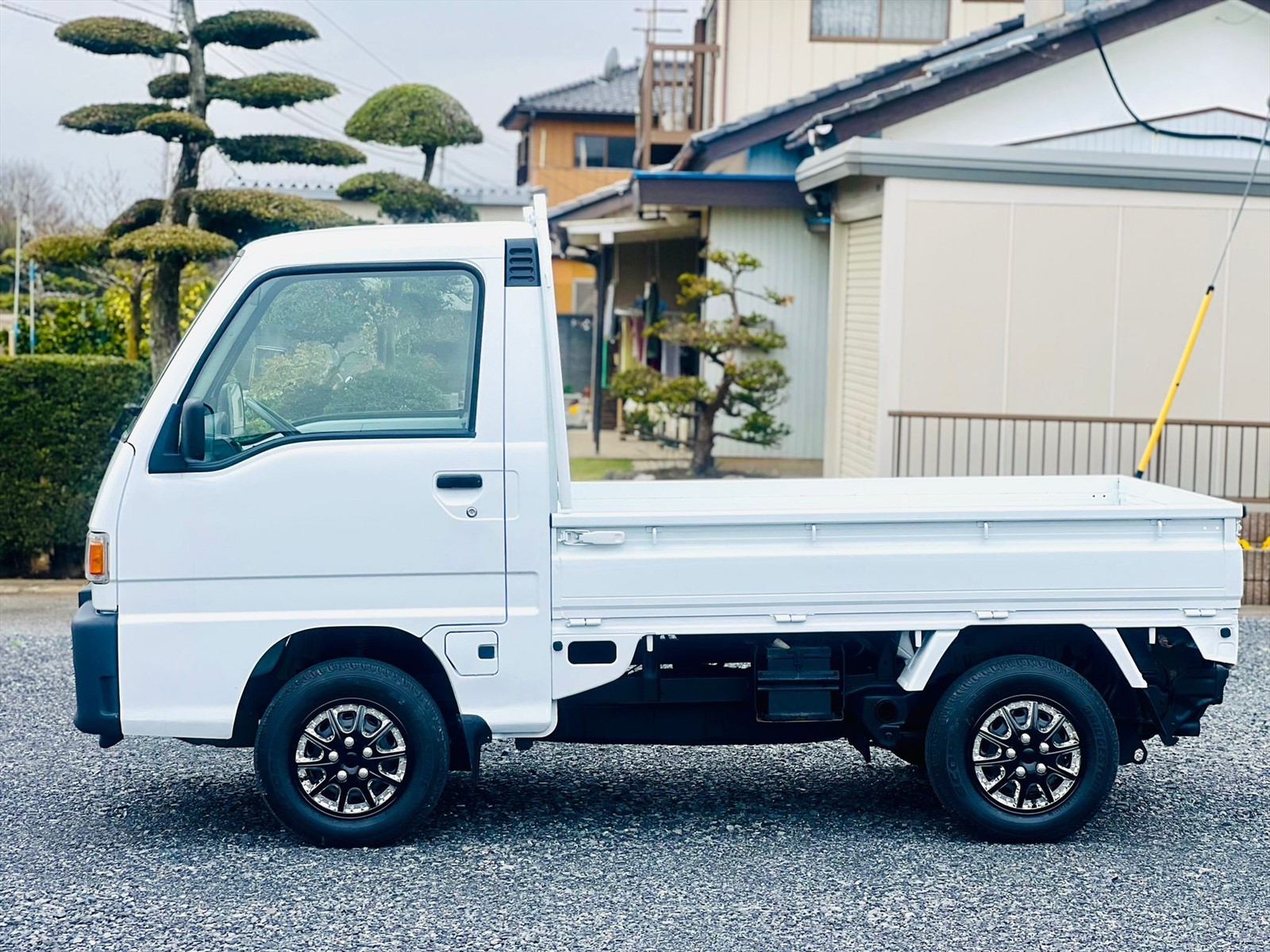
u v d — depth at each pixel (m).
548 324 5.24
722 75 19.19
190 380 5.11
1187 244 11.73
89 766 6.42
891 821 5.66
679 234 18.11
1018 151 11.52
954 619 5.21
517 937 4.45
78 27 13.04
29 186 29.50
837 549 5.16
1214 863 5.16
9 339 17.17
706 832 5.51
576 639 5.15
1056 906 4.73
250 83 13.54
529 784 6.17
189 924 4.55
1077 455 11.84
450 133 15.85
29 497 11.02
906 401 11.84
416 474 5.09
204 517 5.05
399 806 5.19
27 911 4.67
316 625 5.09
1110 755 5.27
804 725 5.65
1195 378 11.83
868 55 19.16
